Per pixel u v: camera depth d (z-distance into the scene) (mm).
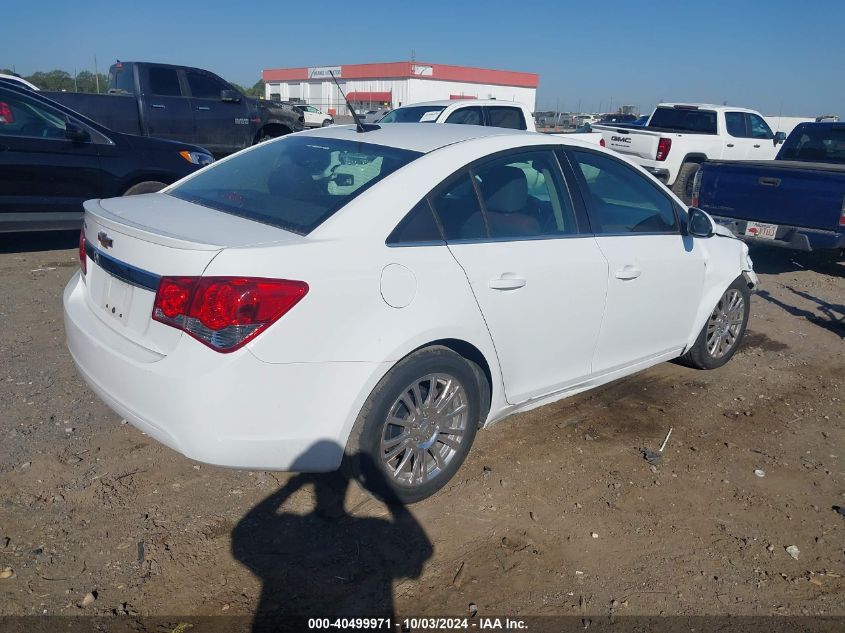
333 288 2979
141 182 8094
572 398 4883
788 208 8227
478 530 3365
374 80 54688
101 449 3824
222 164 4188
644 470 3994
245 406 2854
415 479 3465
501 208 3727
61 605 2764
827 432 4629
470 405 3598
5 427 3973
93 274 3484
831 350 6223
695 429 4543
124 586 2883
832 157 10109
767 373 5582
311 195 3420
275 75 63094
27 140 7336
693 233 4750
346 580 2998
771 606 3008
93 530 3188
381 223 3229
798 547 3410
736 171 8680
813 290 8352
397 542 3246
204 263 2822
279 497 3506
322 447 3041
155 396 2896
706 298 5055
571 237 4023
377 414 3188
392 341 3123
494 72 56562
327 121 34188
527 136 4012
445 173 3516
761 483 3961
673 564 3230
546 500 3643
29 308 5984
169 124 13320
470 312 3426
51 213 7590
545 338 3873
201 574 2977
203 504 3418
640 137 13820
